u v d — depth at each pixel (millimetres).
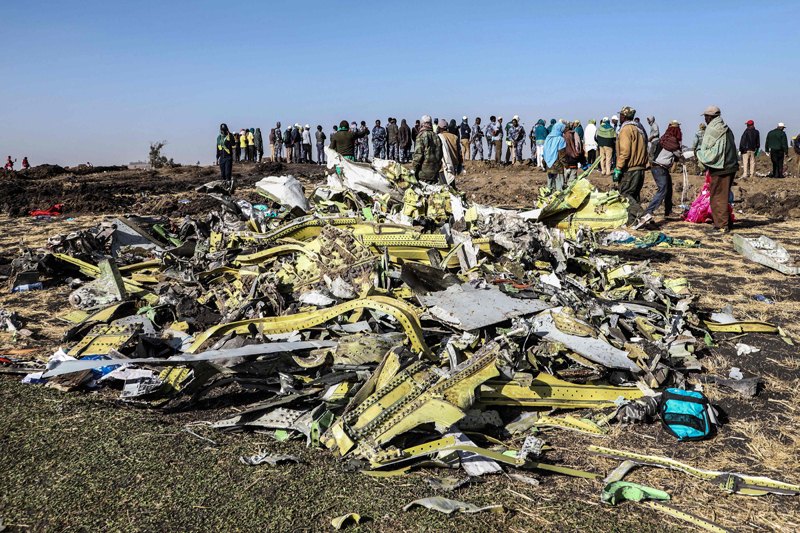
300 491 2602
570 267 6375
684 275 7039
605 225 7504
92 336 4465
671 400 3426
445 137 9047
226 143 15312
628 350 4023
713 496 2723
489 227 6836
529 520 2445
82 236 7348
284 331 4242
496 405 3588
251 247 6840
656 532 2408
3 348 4605
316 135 23125
